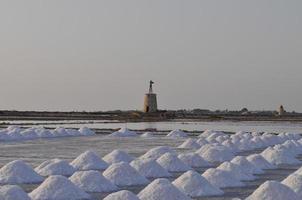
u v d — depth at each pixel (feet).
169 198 45.68
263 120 392.88
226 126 248.11
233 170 61.67
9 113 469.16
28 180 57.21
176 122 314.55
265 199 45.29
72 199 47.57
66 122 282.97
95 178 53.62
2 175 57.47
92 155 70.03
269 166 71.92
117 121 316.60
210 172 57.52
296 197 45.70
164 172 63.26
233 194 51.06
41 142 119.85
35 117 391.65
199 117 455.22
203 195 50.03
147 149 98.37
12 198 43.06
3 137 127.44
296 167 73.92
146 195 46.24
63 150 95.66
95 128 204.85
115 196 42.93
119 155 72.43
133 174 57.72
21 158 80.59
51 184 48.73
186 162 73.20
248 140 111.65
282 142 120.47
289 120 391.45
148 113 399.85
